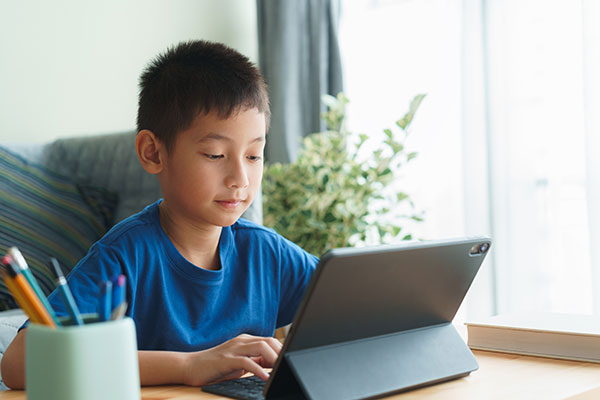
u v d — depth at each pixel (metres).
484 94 2.65
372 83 3.12
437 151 2.90
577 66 2.47
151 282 0.94
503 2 2.61
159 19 3.08
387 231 2.60
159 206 1.01
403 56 3.01
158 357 0.76
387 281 0.66
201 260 0.99
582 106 2.46
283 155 3.15
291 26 3.19
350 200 2.57
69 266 2.05
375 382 0.66
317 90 3.14
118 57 2.95
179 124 0.86
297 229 2.62
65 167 2.28
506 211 2.62
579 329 0.84
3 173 2.11
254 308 1.03
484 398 0.66
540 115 2.55
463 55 2.70
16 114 2.64
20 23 2.65
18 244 2.01
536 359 0.84
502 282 2.62
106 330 0.50
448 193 2.88
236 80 0.86
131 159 2.21
